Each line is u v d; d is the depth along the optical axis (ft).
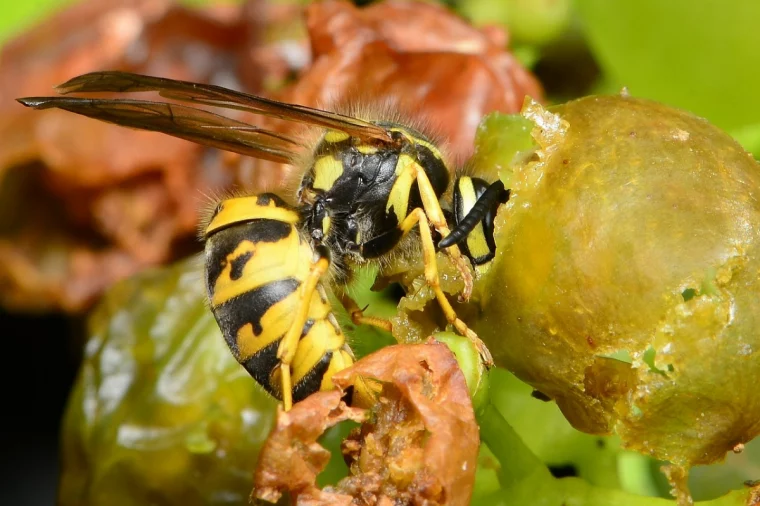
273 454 0.30
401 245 0.32
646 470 0.34
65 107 0.32
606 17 0.37
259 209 0.32
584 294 0.30
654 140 0.31
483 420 0.32
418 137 0.32
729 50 0.37
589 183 0.30
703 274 0.30
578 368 0.31
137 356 0.36
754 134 0.37
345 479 0.30
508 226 0.31
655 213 0.30
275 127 0.36
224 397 0.35
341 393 0.30
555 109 0.31
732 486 0.34
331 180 0.32
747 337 0.30
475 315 0.31
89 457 0.36
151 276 0.37
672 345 0.30
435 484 0.30
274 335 0.31
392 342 0.33
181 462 0.35
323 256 0.31
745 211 0.30
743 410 0.30
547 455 0.34
